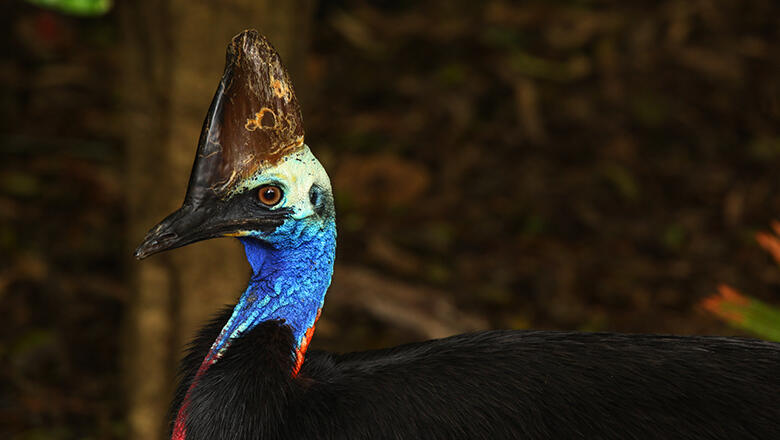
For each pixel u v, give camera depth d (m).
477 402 4.12
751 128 13.26
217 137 4.23
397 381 4.26
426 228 11.58
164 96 6.84
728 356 4.25
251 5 6.73
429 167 12.69
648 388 4.08
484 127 13.34
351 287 9.35
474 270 10.95
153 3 6.71
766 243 6.35
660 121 13.38
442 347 4.46
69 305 10.26
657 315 10.27
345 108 13.75
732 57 14.27
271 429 4.15
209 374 4.30
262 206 4.30
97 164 12.45
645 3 15.30
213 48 6.76
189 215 4.22
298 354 4.41
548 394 4.10
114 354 9.70
